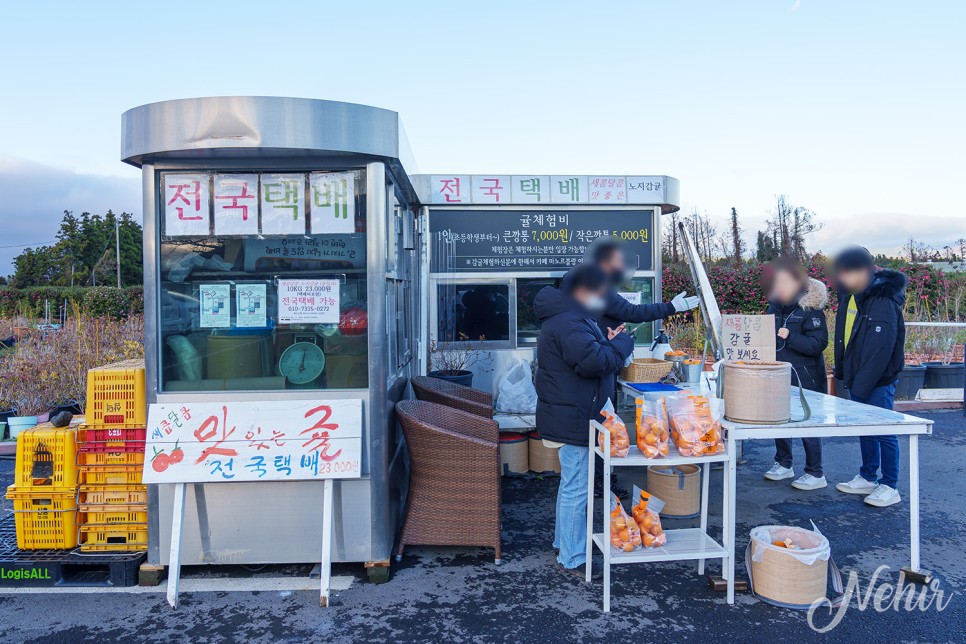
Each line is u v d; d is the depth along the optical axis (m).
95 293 18.70
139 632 3.09
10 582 3.58
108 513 3.67
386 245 3.78
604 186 6.12
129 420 3.65
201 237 3.66
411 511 3.89
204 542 3.62
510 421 5.63
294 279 3.69
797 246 12.80
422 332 6.02
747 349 3.69
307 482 3.63
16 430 6.91
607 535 3.27
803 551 3.26
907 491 5.20
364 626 3.14
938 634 3.02
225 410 3.59
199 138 3.38
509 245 6.12
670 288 13.23
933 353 9.52
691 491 4.63
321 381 3.69
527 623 3.16
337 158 3.65
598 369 3.42
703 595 3.45
